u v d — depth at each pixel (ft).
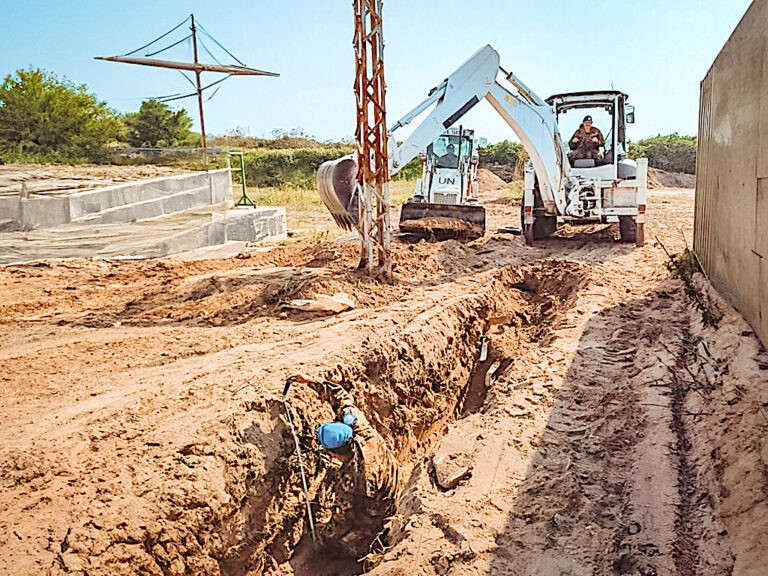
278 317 31.07
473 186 67.87
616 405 20.83
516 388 22.94
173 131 129.29
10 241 47.78
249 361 24.41
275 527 18.84
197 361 24.99
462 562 14.14
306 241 61.57
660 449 17.84
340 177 38.01
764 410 17.29
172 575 15.06
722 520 14.66
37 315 33.01
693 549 14.14
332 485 20.75
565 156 48.70
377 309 32.19
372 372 25.45
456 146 65.36
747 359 20.81
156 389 21.85
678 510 15.37
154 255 53.06
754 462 15.38
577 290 36.09
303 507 19.86
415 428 26.02
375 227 37.11
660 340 25.77
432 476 18.12
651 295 33.73
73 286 39.78
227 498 17.16
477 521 15.40
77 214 51.67
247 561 17.80
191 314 32.53
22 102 100.17
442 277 39.70
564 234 58.13
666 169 165.17
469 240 53.62
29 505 15.12
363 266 38.45
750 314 23.58
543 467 17.63
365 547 20.08
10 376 23.71
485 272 41.22
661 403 20.36
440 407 27.73
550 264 43.19
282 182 137.49
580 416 20.47
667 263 40.27
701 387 20.98
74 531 14.34
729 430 17.28
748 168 23.93
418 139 39.81
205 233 57.67
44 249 48.98
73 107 104.37
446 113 40.73
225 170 66.18
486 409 22.31
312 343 26.63
